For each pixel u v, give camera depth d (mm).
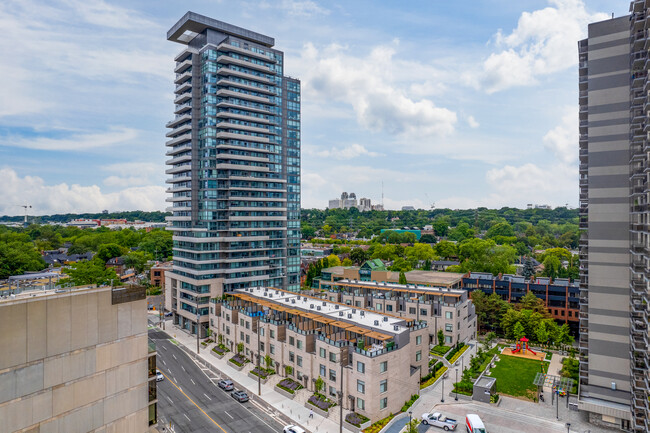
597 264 61312
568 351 94375
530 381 77875
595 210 61500
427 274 144125
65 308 34125
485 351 93125
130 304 39344
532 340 102750
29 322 31766
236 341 93688
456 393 71125
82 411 35312
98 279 139250
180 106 136625
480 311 112750
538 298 113500
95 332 36312
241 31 133500
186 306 120562
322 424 62094
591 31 62719
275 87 140000
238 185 128750
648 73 51469
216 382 79125
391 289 110938
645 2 53125
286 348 78562
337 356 66625
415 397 69688
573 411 65500
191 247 124312
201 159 126875
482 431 55875
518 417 63750
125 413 38844
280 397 71688
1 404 30031
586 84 64562
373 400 61406
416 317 100125
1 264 162000
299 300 95062
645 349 53469
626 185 59188
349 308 86062
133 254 193250
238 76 129000
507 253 191750
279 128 141125
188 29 130750
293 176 146000
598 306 61219
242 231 128500
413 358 74438
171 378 80875
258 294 103312
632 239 57250
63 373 33938
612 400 59562
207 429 60812
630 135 58031
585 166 65812
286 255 141875
